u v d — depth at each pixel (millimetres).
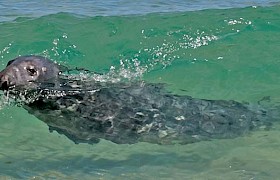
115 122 6203
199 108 6676
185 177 4922
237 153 5582
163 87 7465
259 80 8383
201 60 9180
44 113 6426
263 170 5062
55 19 11812
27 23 11508
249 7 12461
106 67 9016
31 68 6488
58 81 6672
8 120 6641
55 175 5008
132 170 5137
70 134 6082
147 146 5852
